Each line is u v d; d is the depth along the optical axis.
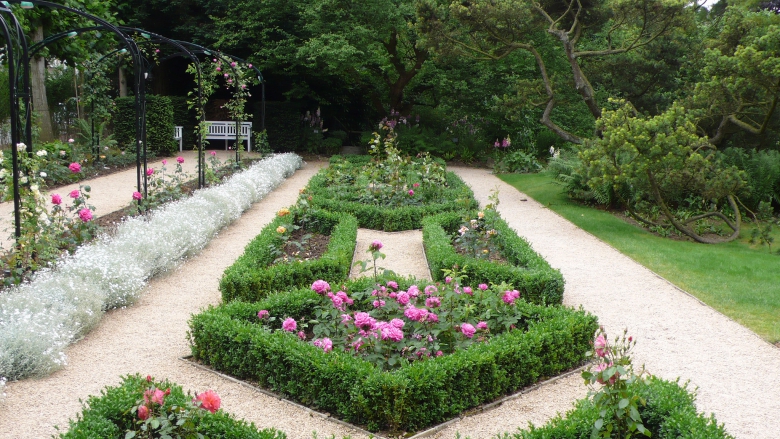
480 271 6.43
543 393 4.41
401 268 7.48
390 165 12.34
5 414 3.90
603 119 9.52
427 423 3.92
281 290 6.12
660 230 10.12
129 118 18.05
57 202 7.04
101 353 4.89
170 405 3.26
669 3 11.84
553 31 13.21
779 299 6.47
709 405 4.27
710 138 12.62
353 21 17.91
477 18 13.59
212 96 22.66
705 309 6.23
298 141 20.98
